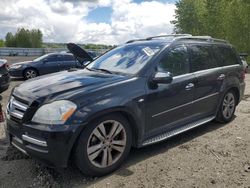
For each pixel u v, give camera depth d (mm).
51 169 4305
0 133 5797
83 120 3787
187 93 5219
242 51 28281
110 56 5543
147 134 4660
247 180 4047
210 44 6125
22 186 3887
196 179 4062
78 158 3873
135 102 4344
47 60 16281
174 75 5074
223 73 6129
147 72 4672
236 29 28609
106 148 4125
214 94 5914
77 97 3881
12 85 13578
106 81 4355
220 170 4320
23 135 3926
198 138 5566
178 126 5195
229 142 5383
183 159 4668
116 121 4191
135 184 3932
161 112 4789
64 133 3684
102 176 4137
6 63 9133
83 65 5809
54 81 4449
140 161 4590
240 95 6715
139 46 5371
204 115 5797
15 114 4086
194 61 5527
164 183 3957
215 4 35344
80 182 3982
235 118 6883
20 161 4551
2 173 4203
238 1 28703
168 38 5508
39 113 3816
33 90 4168
